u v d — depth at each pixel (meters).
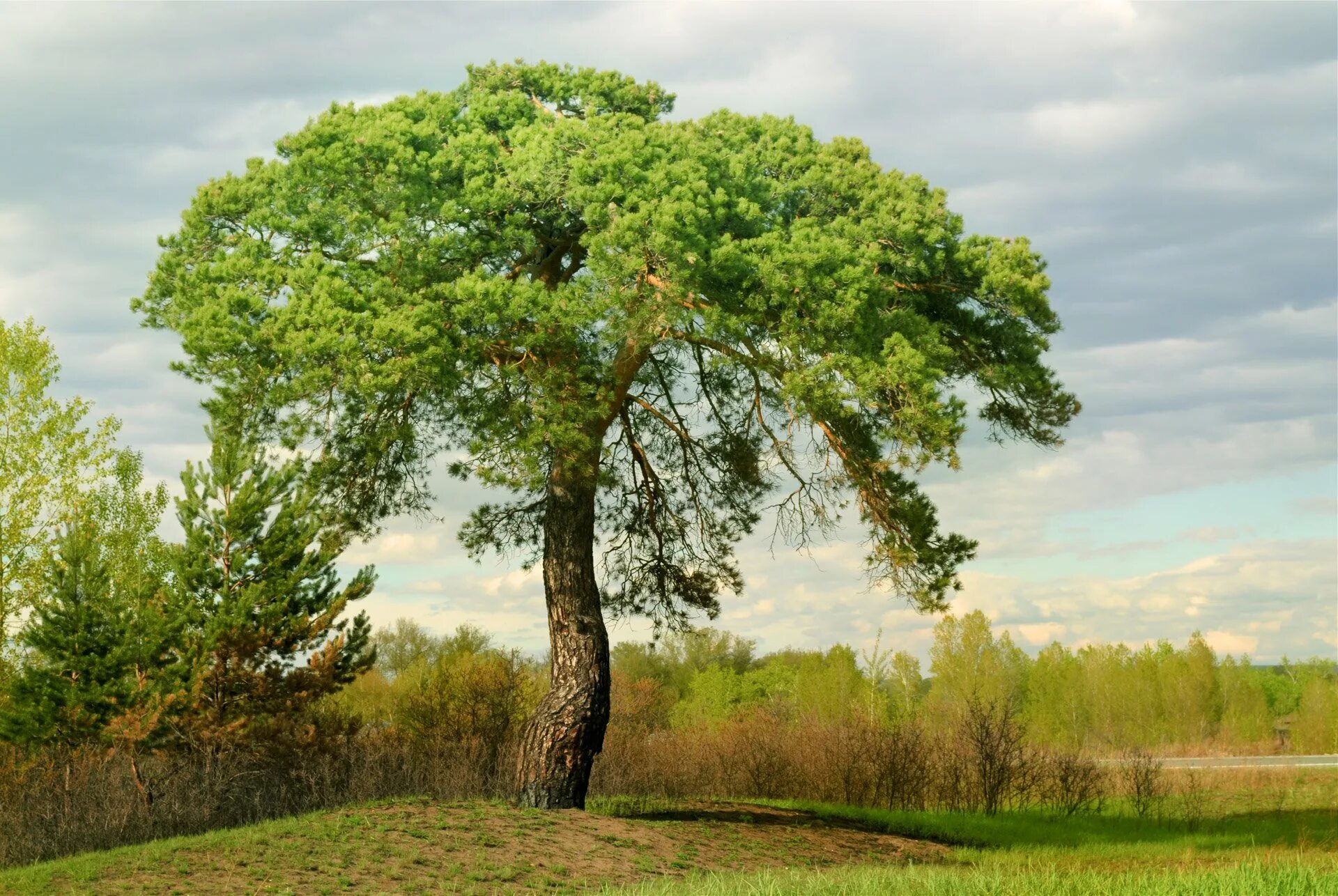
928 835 18.08
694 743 25.27
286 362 13.47
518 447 13.98
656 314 13.61
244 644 18.41
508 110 16.69
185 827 16.20
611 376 15.23
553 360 15.10
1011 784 24.17
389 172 14.50
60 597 19.23
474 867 12.02
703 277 13.80
